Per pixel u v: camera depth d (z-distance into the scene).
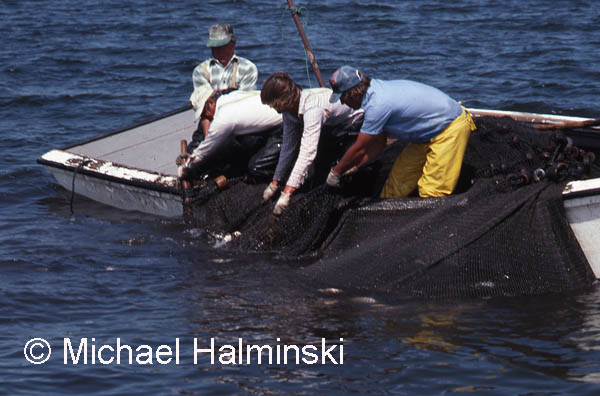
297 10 33.38
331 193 25.72
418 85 24.50
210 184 28.67
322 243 26.22
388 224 25.28
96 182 32.06
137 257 26.08
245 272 24.64
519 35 64.75
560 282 22.61
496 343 19.47
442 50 60.69
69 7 83.94
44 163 33.44
